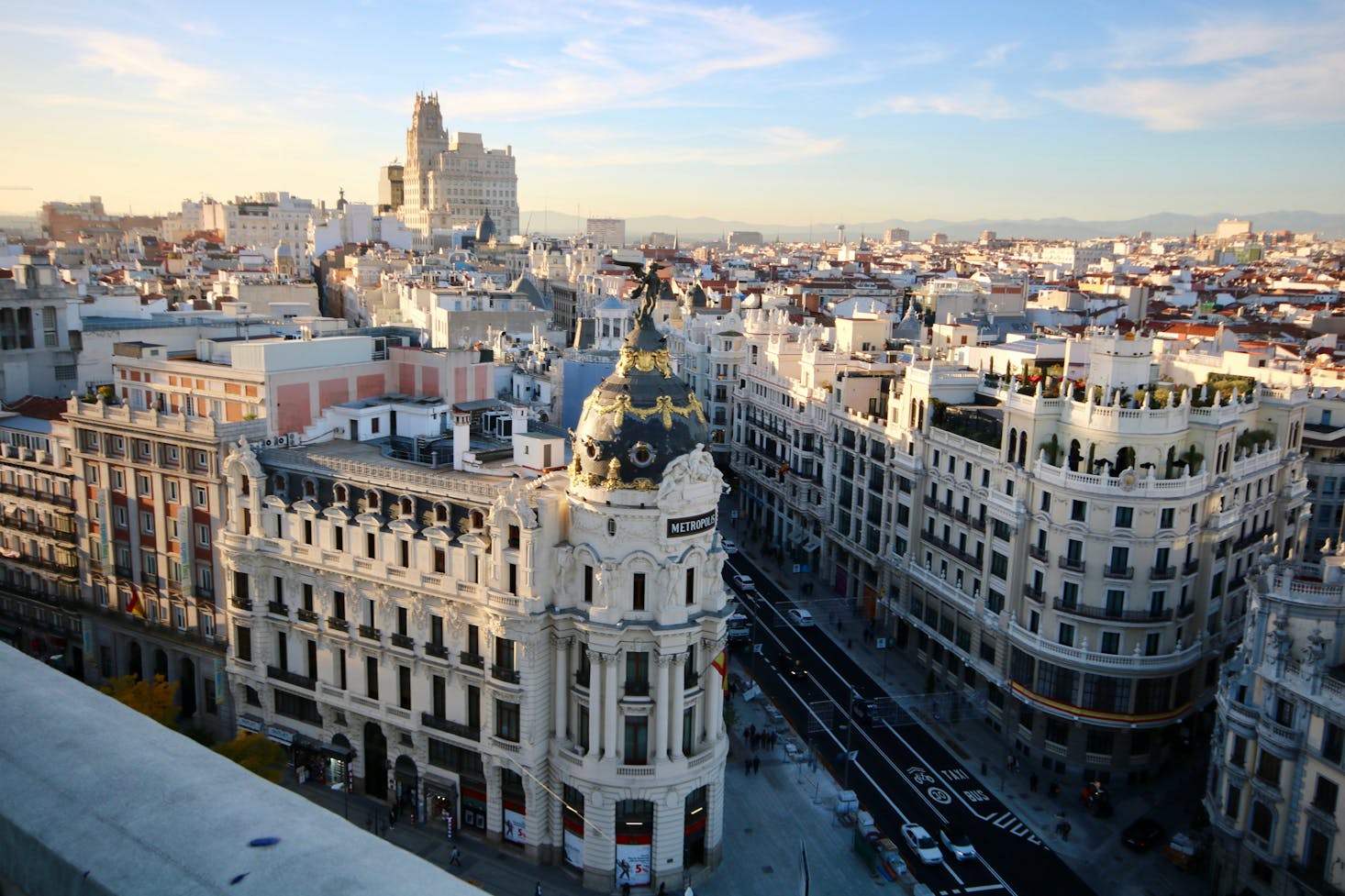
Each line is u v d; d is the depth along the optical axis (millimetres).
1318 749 67500
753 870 81438
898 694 114812
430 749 85500
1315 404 132750
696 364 199125
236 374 100875
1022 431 103938
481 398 114438
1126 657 95562
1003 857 85375
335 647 88812
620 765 77562
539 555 77438
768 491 169000
